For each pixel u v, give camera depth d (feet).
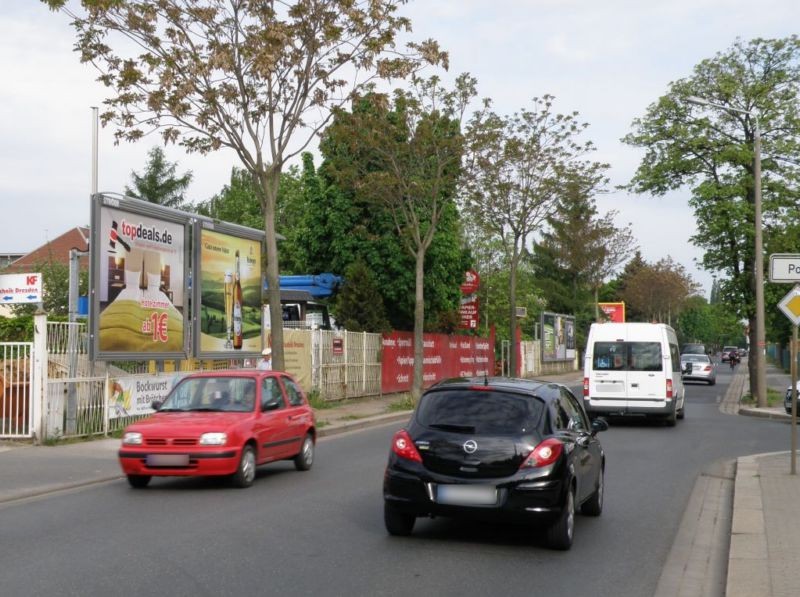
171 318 68.85
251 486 41.47
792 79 104.47
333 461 52.21
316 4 62.28
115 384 59.93
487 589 23.76
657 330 77.82
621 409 77.61
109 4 57.21
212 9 60.95
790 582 24.02
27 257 209.87
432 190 93.66
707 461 54.80
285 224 198.70
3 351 54.70
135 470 39.50
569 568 26.55
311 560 26.61
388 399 103.60
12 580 23.86
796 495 39.29
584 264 231.30
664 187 109.81
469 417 28.91
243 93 63.16
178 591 22.82
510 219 115.44
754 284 105.81
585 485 32.04
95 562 25.96
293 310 105.60
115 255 61.46
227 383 44.24
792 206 104.99
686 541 31.73
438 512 28.22
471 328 140.56
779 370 228.63
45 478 42.96
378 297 111.04
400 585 23.89
